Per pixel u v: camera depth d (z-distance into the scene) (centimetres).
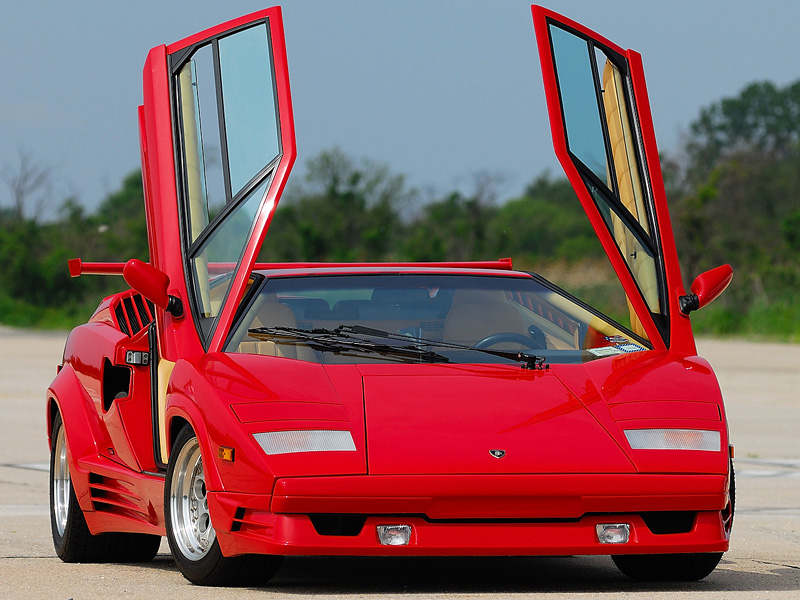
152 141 1678
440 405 1372
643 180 1617
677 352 1558
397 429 1322
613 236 1544
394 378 1431
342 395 1383
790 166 19662
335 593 1344
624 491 1294
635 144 1625
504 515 1280
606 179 1581
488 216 17850
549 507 1286
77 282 18562
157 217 1655
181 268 1602
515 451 1304
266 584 1426
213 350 1505
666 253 1595
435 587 1409
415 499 1266
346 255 17338
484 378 1445
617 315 8412
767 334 10850
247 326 1569
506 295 1658
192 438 1431
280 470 1272
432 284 1666
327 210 17800
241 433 1316
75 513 1806
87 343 1930
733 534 2072
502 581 1474
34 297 18300
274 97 1507
